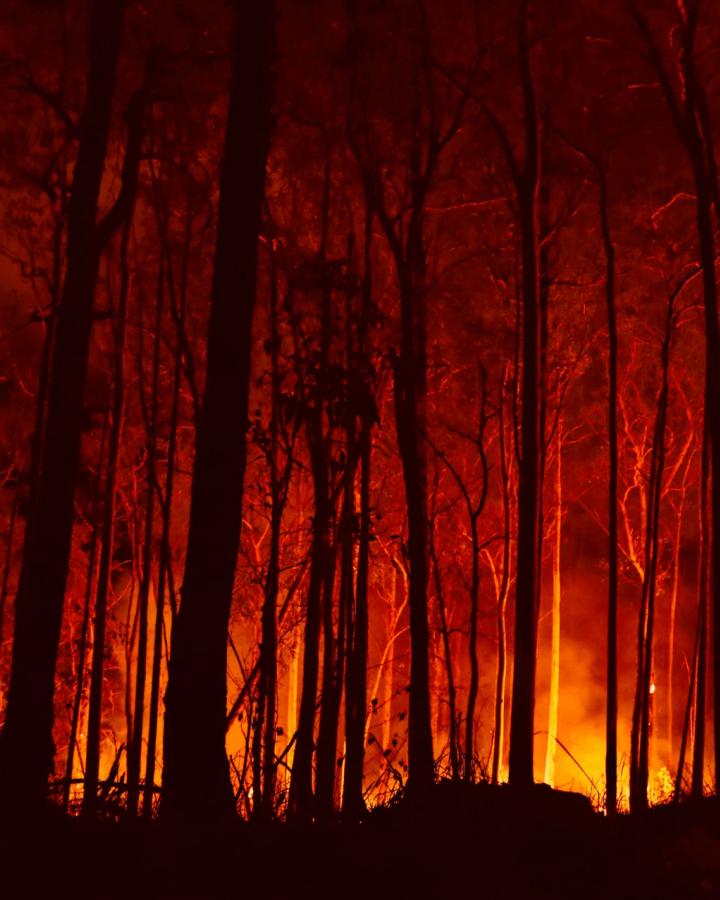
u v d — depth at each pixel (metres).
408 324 11.81
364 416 10.29
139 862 6.78
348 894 6.57
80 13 12.80
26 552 10.82
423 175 12.51
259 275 13.93
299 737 9.50
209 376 9.60
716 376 11.91
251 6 10.12
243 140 9.90
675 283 17.78
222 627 9.26
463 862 6.93
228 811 8.80
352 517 10.66
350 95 12.26
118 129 13.29
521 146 15.28
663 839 7.91
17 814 7.86
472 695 13.72
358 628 11.00
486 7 13.66
